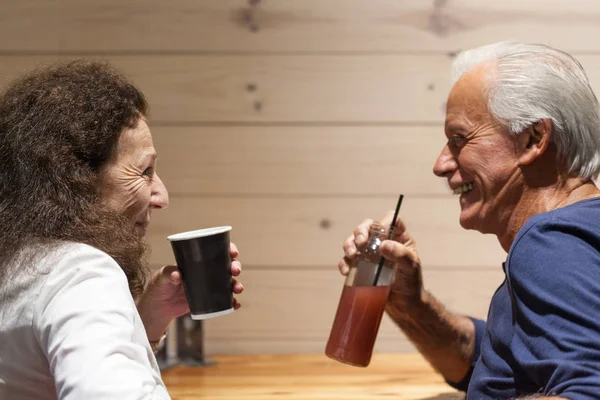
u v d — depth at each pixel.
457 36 2.14
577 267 1.12
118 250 1.15
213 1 2.14
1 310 1.06
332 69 2.15
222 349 2.19
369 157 2.17
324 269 2.18
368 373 1.92
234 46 2.15
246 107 2.16
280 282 2.19
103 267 1.06
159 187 1.33
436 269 2.18
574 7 2.13
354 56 2.15
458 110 1.39
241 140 2.17
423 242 2.18
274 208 2.18
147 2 2.14
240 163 2.17
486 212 1.38
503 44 1.44
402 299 1.66
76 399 0.93
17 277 1.06
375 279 1.52
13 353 1.05
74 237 1.11
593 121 1.34
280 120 2.16
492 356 1.35
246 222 2.18
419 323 1.68
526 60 1.35
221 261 1.25
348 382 1.82
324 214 2.18
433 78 2.15
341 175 2.17
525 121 1.31
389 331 2.20
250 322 2.19
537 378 1.14
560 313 1.11
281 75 2.15
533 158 1.32
